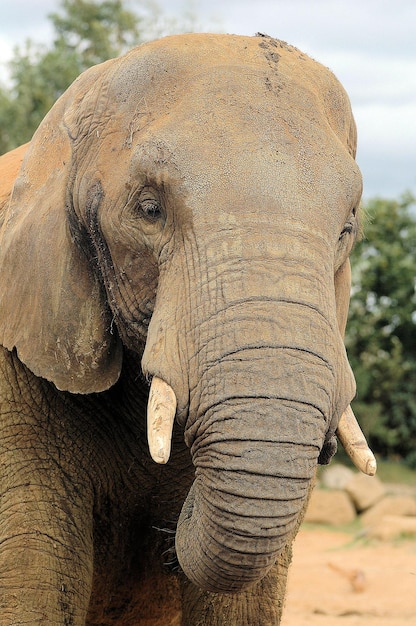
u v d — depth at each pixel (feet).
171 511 21.83
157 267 17.69
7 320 19.67
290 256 16.15
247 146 16.85
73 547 19.98
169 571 22.61
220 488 15.64
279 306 15.87
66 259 18.92
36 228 19.33
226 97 17.49
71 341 18.93
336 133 18.38
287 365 15.58
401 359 101.60
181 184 16.85
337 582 46.34
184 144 17.06
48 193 19.45
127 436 20.81
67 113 19.76
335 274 18.92
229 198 16.49
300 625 37.09
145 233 17.67
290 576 47.62
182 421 16.34
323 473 77.77
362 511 71.72
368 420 97.76
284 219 16.35
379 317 102.06
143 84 18.30
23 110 94.32
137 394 20.58
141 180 17.49
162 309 16.93
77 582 20.01
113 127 18.49
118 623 23.41
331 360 15.99
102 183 18.28
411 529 61.98
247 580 16.16
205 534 16.06
